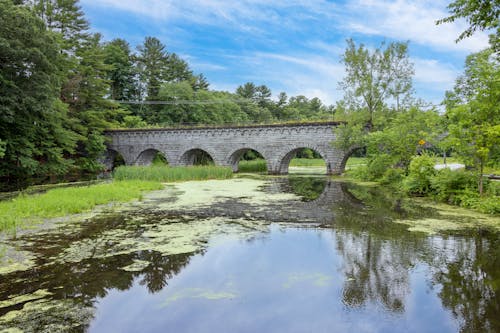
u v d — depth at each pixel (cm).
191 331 493
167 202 1628
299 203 1606
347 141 3294
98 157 4575
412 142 2395
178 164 4369
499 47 1107
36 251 848
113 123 4988
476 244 903
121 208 1452
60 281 665
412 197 1836
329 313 544
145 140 4556
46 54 2595
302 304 575
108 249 866
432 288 634
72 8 4300
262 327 503
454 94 1917
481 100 1395
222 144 4084
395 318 528
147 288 636
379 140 2552
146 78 6388
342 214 1323
